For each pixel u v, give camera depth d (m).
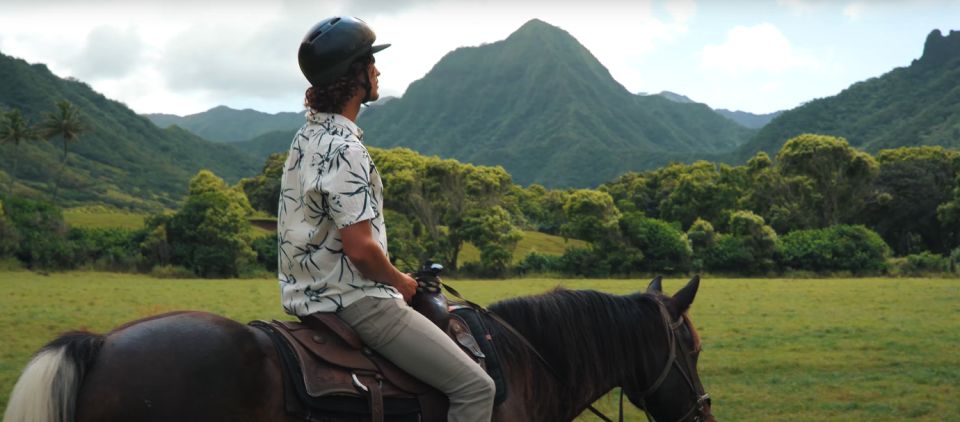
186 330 2.44
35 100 199.75
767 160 78.19
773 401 10.06
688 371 3.70
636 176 107.06
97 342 2.35
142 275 51.88
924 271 52.19
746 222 56.12
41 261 50.91
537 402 3.25
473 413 2.77
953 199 69.38
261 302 27.34
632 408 9.05
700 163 93.94
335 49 2.73
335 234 2.68
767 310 23.69
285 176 2.79
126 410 2.24
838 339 16.34
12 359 12.50
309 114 2.81
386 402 2.67
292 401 2.49
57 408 2.20
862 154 71.56
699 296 30.19
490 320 3.27
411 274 3.04
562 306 3.46
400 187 62.00
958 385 11.15
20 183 130.12
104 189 149.38
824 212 72.50
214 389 2.36
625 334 3.54
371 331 2.68
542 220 101.88
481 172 63.88
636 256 56.84
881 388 10.94
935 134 177.50
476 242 60.56
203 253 53.22
